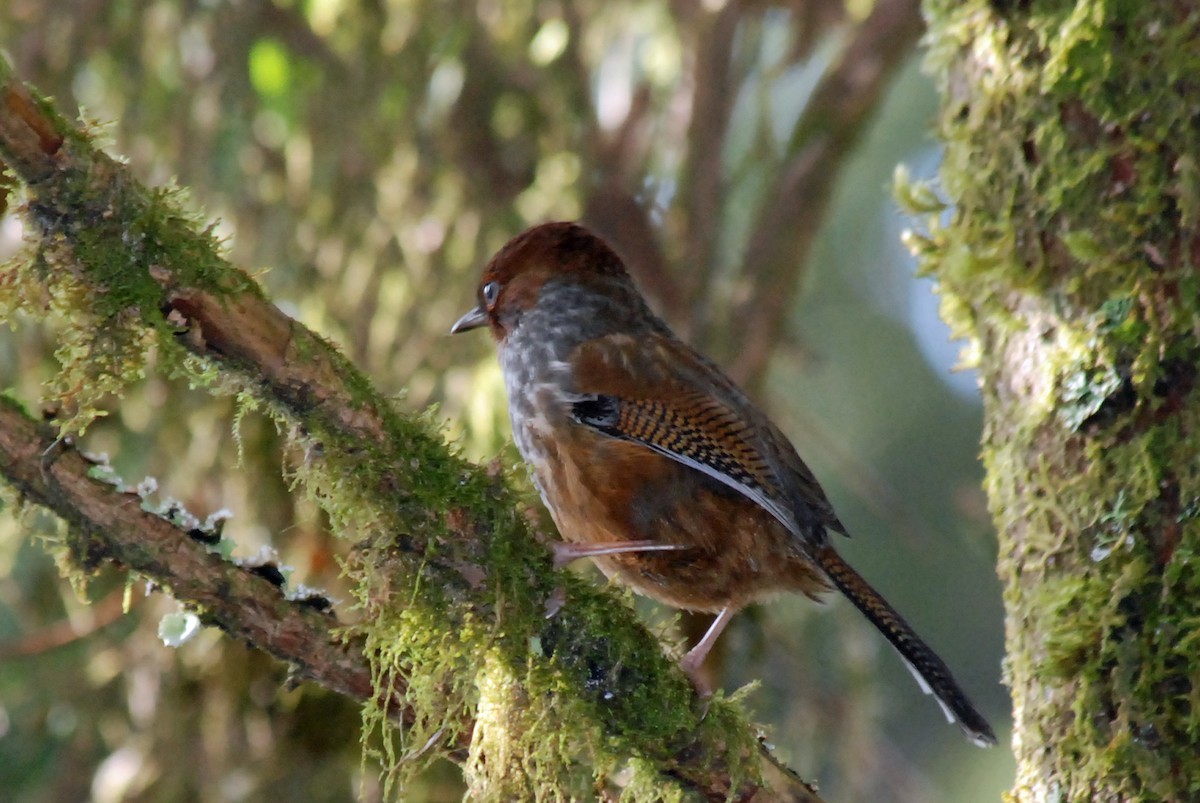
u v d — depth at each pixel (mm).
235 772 13625
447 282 15047
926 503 19344
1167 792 7570
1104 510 7902
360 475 7262
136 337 7035
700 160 15695
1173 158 8039
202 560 7527
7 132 6578
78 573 7449
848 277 20078
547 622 7516
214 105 14664
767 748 8242
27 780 14625
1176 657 7691
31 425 7223
